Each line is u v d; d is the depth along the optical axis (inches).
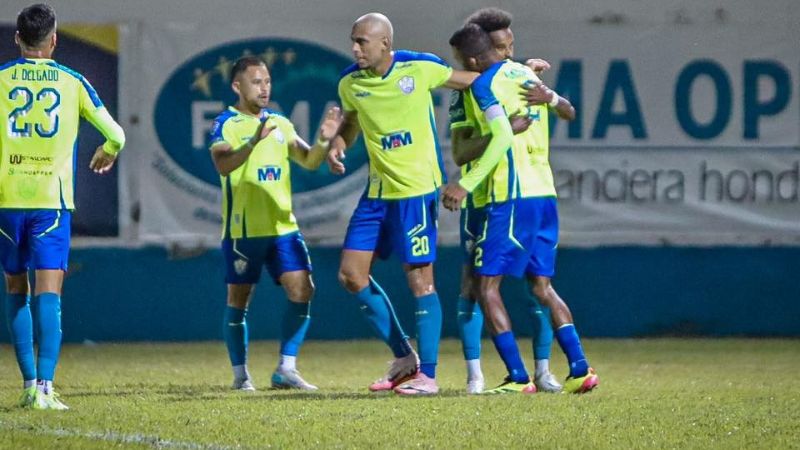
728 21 1769.2
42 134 948.6
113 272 1738.4
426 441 787.4
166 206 1738.4
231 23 1726.1
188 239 1744.6
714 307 1793.8
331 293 1758.1
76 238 1728.6
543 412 916.0
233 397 1032.2
